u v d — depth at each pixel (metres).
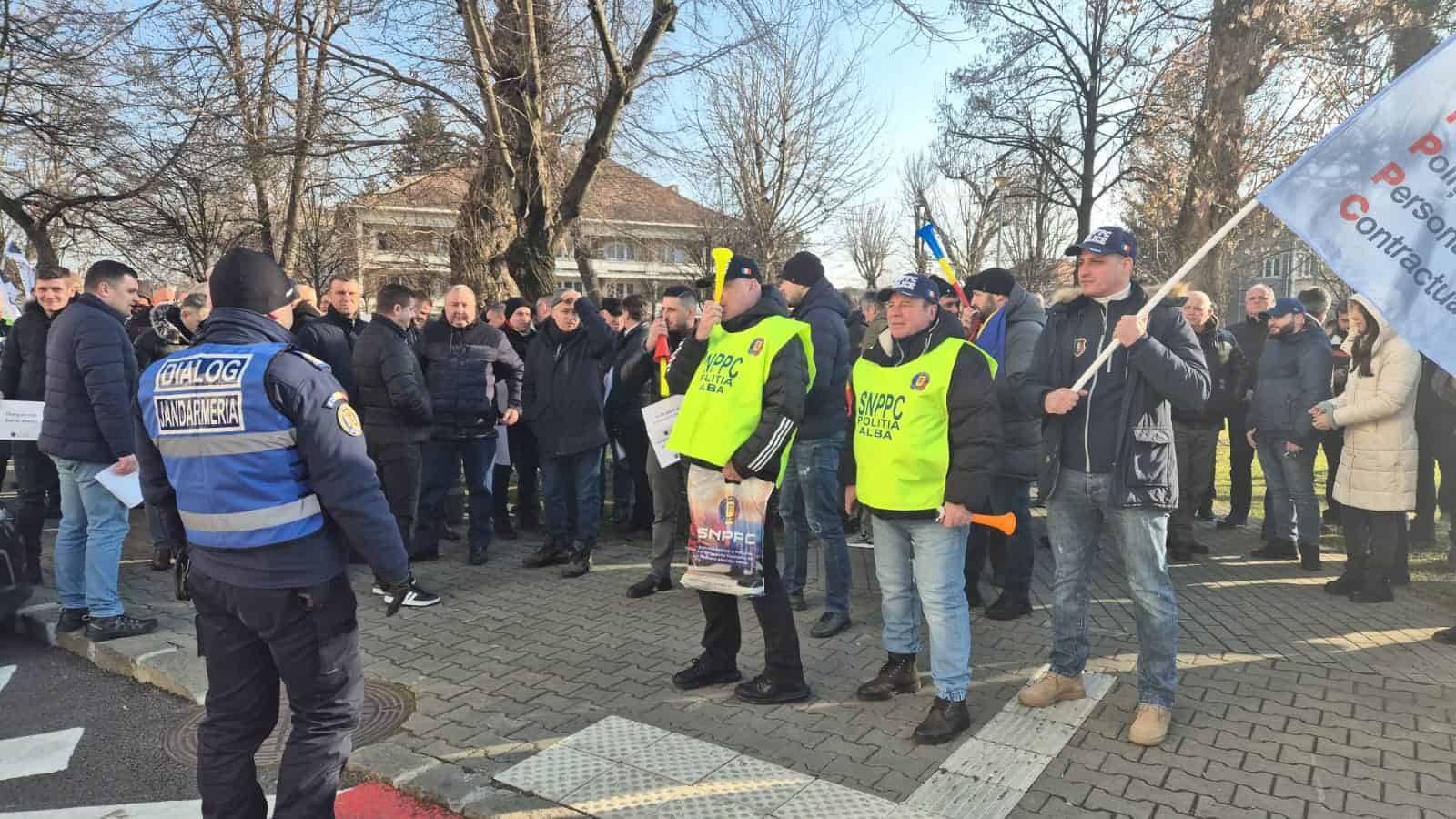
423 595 5.21
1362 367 4.86
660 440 4.80
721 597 3.84
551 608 5.14
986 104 19.92
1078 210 19.95
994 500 4.73
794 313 4.75
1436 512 7.57
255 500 2.43
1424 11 10.32
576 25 9.72
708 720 3.57
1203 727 3.40
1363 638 4.38
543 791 2.99
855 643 4.47
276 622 2.47
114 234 16.42
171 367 2.55
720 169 17.94
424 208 11.75
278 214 14.39
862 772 3.12
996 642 4.44
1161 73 13.73
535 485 7.42
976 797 2.91
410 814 2.93
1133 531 3.31
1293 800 2.86
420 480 5.89
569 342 5.81
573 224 10.62
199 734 2.61
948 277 3.74
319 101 9.56
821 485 4.56
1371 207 3.00
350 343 5.80
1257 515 7.93
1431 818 2.74
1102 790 2.95
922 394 3.30
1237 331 7.16
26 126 14.12
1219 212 11.19
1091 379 3.40
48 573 5.92
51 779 3.28
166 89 10.34
